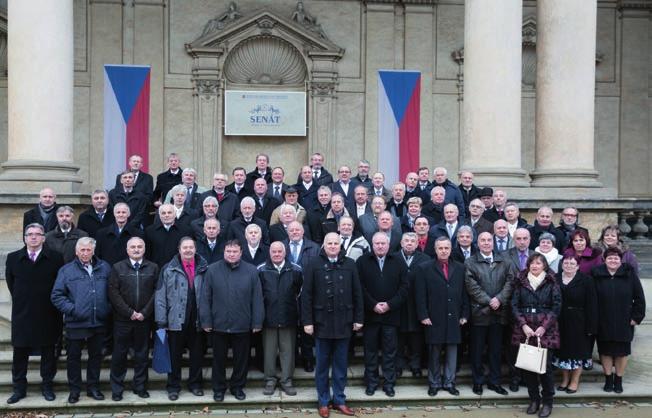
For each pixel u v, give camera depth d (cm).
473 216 889
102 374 803
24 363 742
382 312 757
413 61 1861
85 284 730
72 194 1062
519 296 749
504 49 1137
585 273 816
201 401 742
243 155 1816
